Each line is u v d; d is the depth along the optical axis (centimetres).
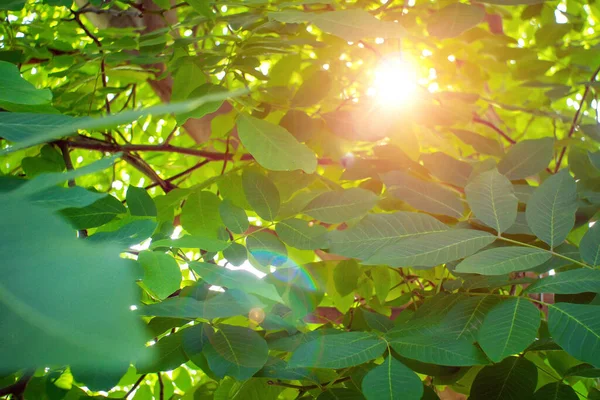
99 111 154
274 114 142
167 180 160
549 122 244
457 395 138
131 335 19
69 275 21
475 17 135
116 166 229
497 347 96
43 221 23
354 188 118
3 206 23
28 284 20
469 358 98
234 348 103
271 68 139
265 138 115
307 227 114
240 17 130
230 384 115
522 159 127
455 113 142
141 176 226
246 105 122
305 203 118
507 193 108
